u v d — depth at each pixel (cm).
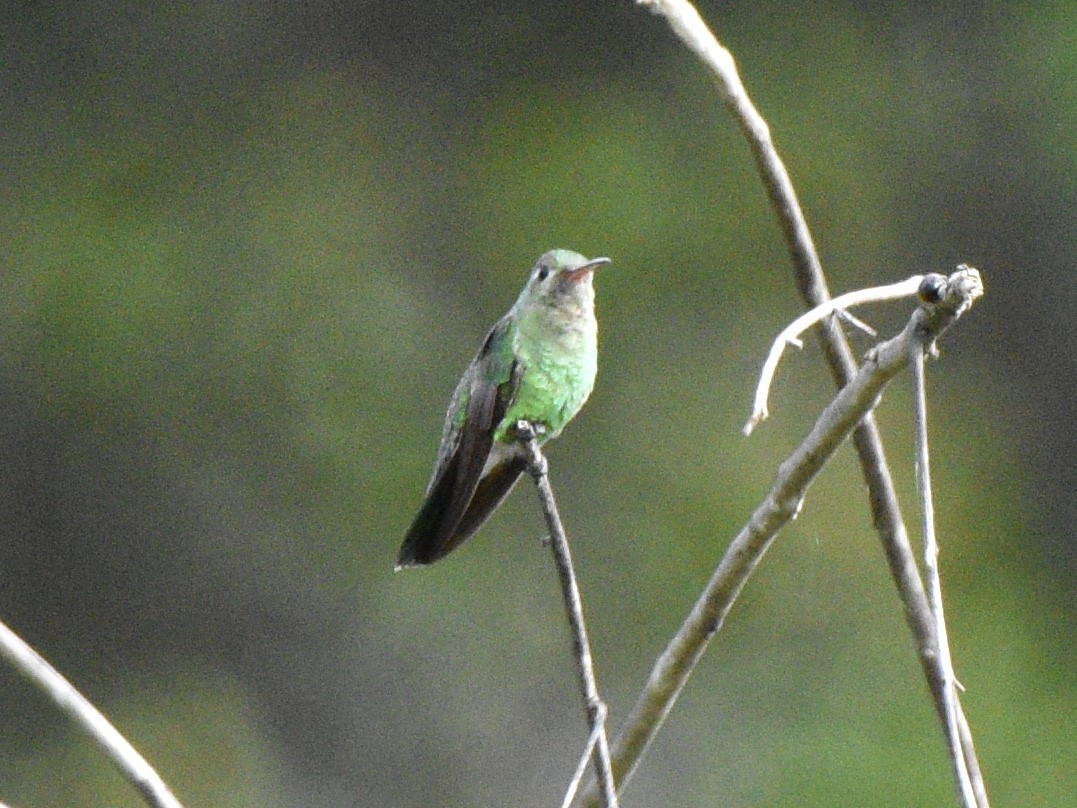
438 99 1631
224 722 1460
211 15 1622
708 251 1567
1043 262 1600
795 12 1650
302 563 1488
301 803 1429
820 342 391
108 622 1492
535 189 1596
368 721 1444
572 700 1424
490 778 1414
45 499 1505
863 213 1605
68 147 1588
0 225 1558
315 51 1639
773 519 343
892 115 1627
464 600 1448
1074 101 1611
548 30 1641
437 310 1565
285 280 1565
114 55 1611
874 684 1377
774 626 1402
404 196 1605
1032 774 1422
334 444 1509
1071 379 1582
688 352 1529
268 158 1611
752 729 1371
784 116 1622
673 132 1609
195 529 1505
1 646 334
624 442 1487
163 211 1580
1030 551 1532
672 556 1448
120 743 335
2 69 1591
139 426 1521
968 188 1611
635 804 1345
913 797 1332
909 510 1513
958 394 1577
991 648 1480
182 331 1545
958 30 1642
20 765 1415
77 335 1534
